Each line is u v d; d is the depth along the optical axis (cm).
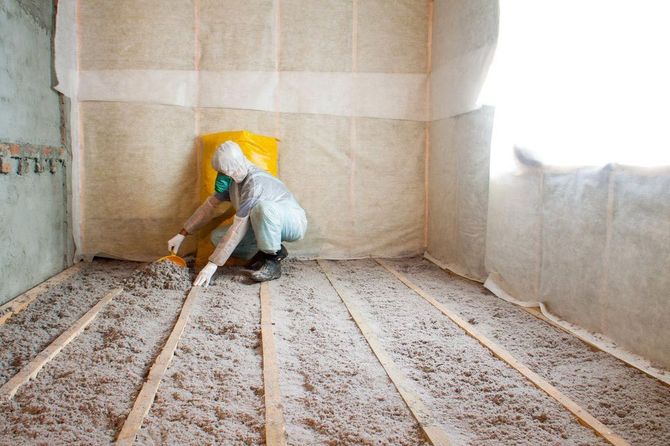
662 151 196
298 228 357
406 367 204
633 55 208
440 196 408
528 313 275
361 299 303
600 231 234
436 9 413
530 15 271
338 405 170
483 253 346
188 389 180
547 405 172
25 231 302
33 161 312
